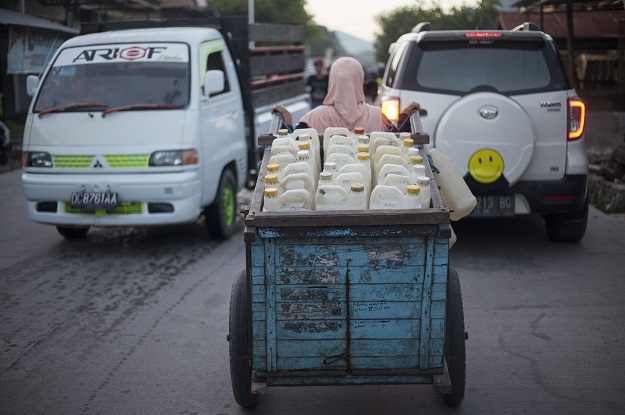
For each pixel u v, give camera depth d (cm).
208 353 491
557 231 727
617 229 794
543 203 672
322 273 336
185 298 601
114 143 704
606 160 1049
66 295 614
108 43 783
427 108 674
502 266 665
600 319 534
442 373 349
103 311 573
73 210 718
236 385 383
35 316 564
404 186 364
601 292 591
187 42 770
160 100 728
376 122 547
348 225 325
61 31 1414
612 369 452
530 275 637
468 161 649
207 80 750
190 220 714
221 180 778
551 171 668
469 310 557
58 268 695
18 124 1563
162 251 754
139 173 700
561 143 666
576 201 674
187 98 729
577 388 427
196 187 713
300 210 342
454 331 376
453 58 686
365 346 347
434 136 674
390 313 342
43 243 794
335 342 347
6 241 803
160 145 700
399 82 689
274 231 326
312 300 340
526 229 801
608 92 1366
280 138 433
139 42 779
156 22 871
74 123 717
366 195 364
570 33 1377
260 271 337
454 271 391
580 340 497
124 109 716
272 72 1022
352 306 341
